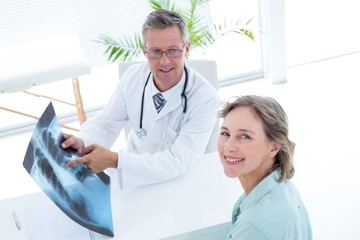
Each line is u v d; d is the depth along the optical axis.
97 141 1.97
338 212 2.51
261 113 1.18
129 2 3.30
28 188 2.94
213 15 3.56
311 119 3.33
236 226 1.17
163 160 1.65
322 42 4.05
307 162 2.91
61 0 3.19
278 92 3.70
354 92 3.60
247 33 3.22
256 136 1.18
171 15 1.70
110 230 1.39
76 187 1.40
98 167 1.56
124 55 3.11
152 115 1.87
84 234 1.41
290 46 4.03
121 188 1.63
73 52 2.70
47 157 1.37
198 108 1.80
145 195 1.58
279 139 1.18
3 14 3.13
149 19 1.70
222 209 1.47
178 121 1.84
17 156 3.26
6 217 1.51
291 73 3.96
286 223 1.14
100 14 3.29
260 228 1.11
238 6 3.57
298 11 3.91
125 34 3.41
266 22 3.63
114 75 3.63
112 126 2.03
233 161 1.21
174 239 1.39
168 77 1.74
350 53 4.13
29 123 3.54
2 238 1.41
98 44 3.39
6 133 3.52
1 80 2.49
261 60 3.87
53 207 1.54
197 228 1.40
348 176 2.76
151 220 1.45
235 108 1.22
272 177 1.21
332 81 3.78
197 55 3.66
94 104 3.65
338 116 3.33
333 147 3.02
